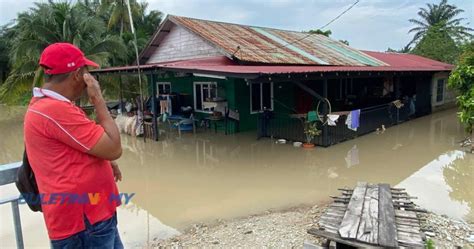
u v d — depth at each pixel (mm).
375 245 3320
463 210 5137
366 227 3648
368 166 7781
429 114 16000
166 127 13531
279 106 13289
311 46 15766
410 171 7352
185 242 4180
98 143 1465
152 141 11047
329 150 9211
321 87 14852
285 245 3844
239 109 11992
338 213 4215
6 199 1658
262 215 5078
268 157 8711
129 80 16906
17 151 10891
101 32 18125
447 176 6941
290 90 13688
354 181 6742
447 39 26172
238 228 4523
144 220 5074
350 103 15438
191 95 13758
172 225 4863
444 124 13133
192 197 6109
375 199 4508
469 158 8273
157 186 6781
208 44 12867
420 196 5785
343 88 16281
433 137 10781
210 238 4246
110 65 20328
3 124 17172
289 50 13844
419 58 21828
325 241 3777
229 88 11930
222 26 14969
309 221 4570
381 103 15703
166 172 7742
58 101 1441
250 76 7469
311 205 5457
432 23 35750
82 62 1541
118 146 1549
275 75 7848
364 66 14023
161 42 15828
